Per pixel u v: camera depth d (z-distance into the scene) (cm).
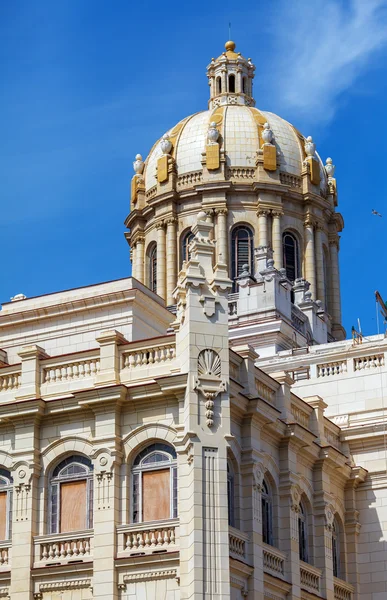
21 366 5206
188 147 9944
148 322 6322
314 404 5778
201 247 4991
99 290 6372
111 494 4819
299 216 9825
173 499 4778
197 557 4512
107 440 4888
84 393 4944
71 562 4794
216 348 4838
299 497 5438
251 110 10175
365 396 6200
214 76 10750
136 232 10119
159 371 4966
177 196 9794
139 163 10294
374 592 5812
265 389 5375
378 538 5881
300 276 9706
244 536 4900
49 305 6391
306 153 10019
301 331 8312
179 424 4803
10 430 5119
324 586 5500
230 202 9631
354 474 5941
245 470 5041
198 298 4888
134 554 4700
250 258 9512
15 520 4950
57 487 4991
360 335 6900
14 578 4853
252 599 4847
